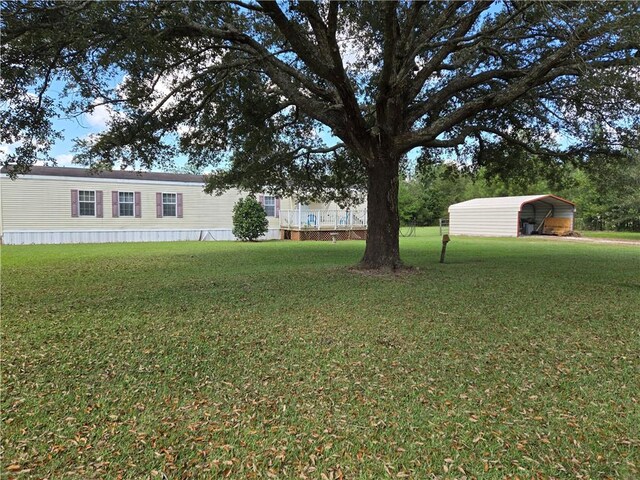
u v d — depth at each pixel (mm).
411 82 8203
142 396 2943
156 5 5195
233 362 3568
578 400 2900
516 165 11227
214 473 2105
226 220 21328
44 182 17109
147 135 7945
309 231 21000
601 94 6516
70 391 3006
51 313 5227
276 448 2324
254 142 9914
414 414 2701
